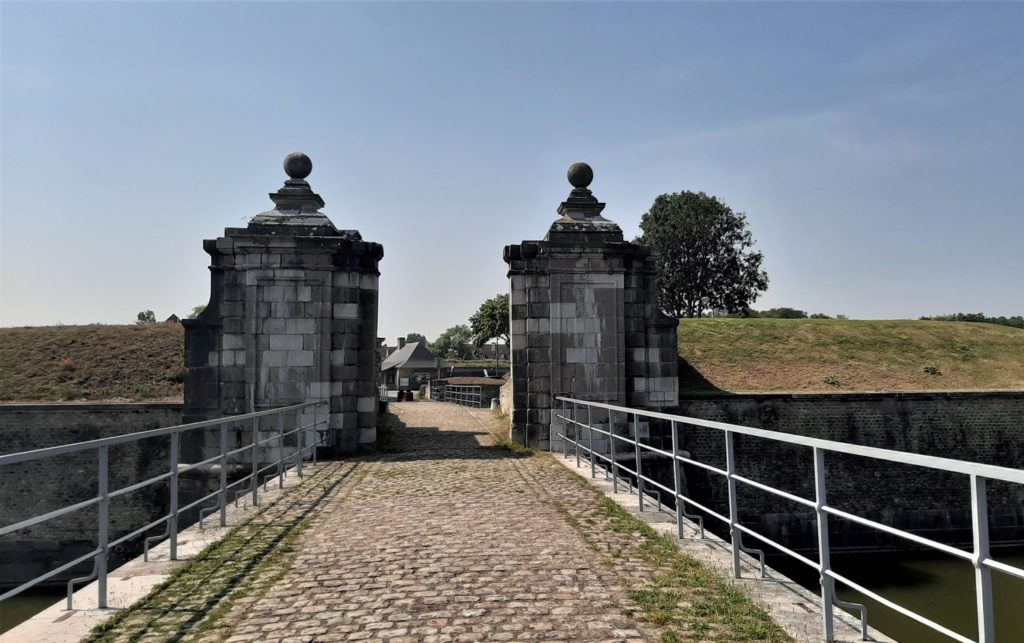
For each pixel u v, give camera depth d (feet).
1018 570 9.83
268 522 26.96
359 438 47.26
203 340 46.01
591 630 15.62
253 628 15.84
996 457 60.29
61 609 17.07
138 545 51.67
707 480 57.16
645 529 25.26
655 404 50.06
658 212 177.47
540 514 28.12
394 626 15.97
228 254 46.47
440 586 18.92
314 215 47.83
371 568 20.66
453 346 343.05
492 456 45.65
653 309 50.67
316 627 15.90
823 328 83.46
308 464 43.21
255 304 46.21
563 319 49.52
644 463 49.14
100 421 53.26
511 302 49.65
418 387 201.67
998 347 79.20
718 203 174.40
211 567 20.77
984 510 10.65
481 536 24.53
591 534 24.73
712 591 18.21
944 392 61.00
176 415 53.42
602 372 49.52
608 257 49.98
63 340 73.31
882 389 68.18
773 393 59.98
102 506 17.35
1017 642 35.60
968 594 43.52
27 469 52.31
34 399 61.62
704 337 79.15
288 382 45.96
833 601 15.31
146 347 72.13
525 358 49.39
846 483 58.44
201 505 44.65
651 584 18.92
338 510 29.22
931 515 58.29
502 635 15.40
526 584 19.04
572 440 45.50
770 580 19.13
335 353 46.85
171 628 15.84
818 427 59.31
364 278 48.24
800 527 57.21
